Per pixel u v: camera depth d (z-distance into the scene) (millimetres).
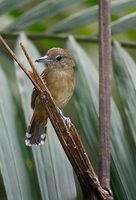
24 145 8336
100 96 7957
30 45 9953
